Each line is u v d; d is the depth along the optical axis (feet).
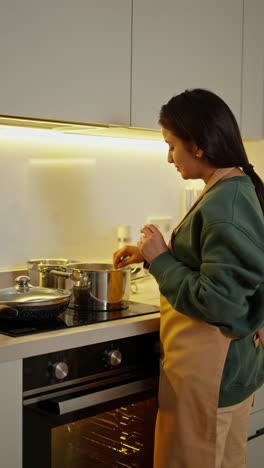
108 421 5.38
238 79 7.44
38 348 4.71
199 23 6.84
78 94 5.73
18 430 4.64
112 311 5.77
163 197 8.29
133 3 6.12
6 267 6.69
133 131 6.77
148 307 5.99
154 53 6.37
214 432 5.10
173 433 5.19
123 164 7.76
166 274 5.08
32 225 6.89
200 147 4.99
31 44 5.33
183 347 5.13
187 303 4.93
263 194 5.18
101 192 7.54
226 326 4.93
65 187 7.17
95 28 5.81
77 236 7.33
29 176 6.82
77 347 5.06
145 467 5.78
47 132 6.93
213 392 5.05
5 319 5.14
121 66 6.07
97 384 5.28
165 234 8.34
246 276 4.68
